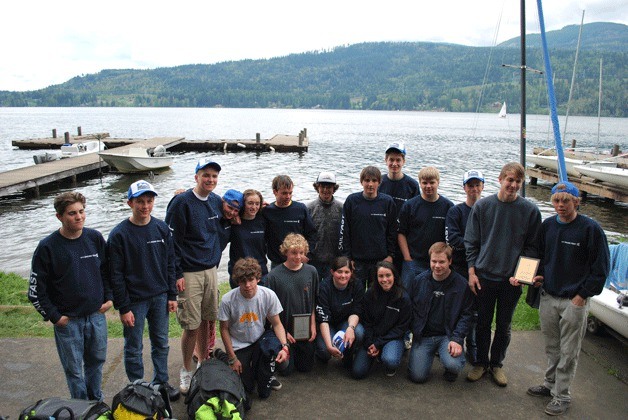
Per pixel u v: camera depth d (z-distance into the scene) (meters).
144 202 3.48
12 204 16.55
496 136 59.28
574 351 3.57
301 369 4.18
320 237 4.86
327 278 4.39
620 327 4.55
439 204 4.64
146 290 3.59
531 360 4.46
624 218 16.47
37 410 2.83
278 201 4.54
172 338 4.91
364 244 4.68
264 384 3.71
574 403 3.77
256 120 103.06
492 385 4.04
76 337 3.29
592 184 18.78
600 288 3.46
